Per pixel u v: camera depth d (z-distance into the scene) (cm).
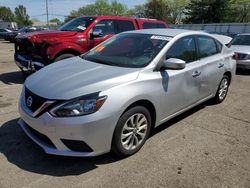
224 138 426
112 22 798
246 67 941
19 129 427
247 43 1050
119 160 350
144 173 325
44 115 308
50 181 305
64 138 304
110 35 785
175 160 356
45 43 659
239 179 322
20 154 355
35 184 299
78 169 328
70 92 309
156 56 388
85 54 466
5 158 345
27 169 325
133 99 335
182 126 464
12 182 301
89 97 306
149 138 413
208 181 316
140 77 354
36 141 329
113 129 322
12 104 544
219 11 5288
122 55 414
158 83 374
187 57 446
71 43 700
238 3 5488
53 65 420
